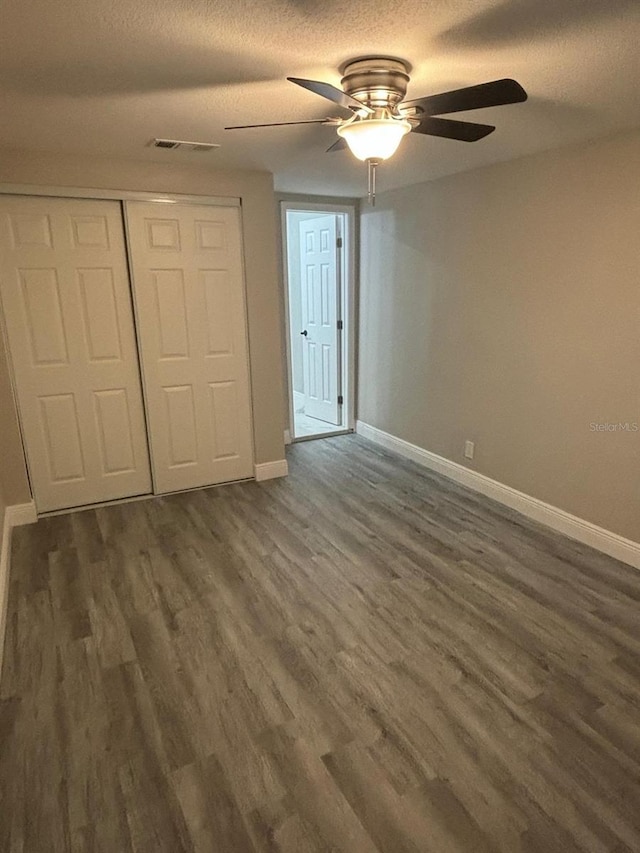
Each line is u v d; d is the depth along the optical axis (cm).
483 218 360
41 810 164
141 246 353
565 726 192
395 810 163
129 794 169
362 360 522
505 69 190
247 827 158
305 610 260
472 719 196
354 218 493
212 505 380
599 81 202
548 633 242
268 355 411
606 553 310
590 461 313
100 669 222
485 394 382
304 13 149
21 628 248
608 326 292
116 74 192
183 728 193
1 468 339
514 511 368
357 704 203
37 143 291
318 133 270
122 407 373
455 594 272
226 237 377
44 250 330
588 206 292
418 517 360
